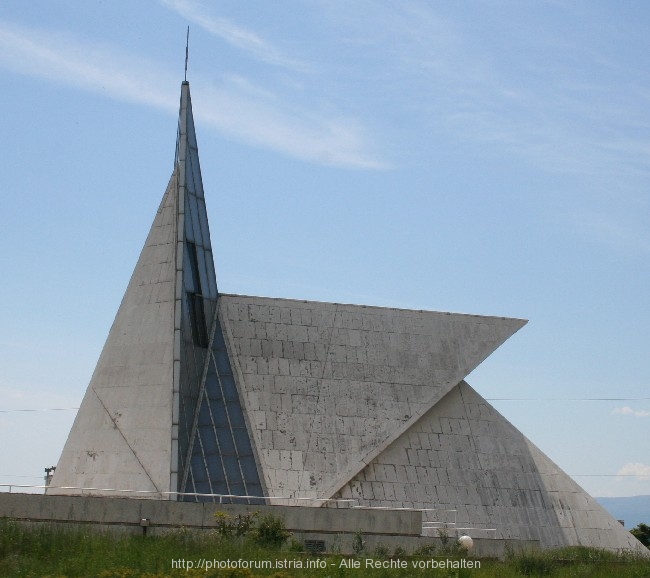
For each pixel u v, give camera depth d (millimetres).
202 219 45156
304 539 36562
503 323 47656
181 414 40812
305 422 43312
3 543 31281
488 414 46375
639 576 34344
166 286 43062
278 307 45469
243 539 34312
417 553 36188
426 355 46219
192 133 45219
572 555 38312
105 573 28422
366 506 42312
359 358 45312
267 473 41750
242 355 44062
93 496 35750
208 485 40844
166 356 41812
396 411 44625
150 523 35469
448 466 44469
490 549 38812
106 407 42031
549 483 45625
